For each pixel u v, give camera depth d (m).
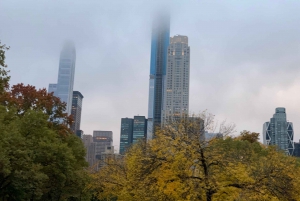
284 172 18.83
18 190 26.33
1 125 23.16
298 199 18.92
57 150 28.52
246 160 20.98
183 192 16.75
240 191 17.23
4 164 21.19
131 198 23.91
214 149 18.66
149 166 18.48
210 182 16.97
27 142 25.78
